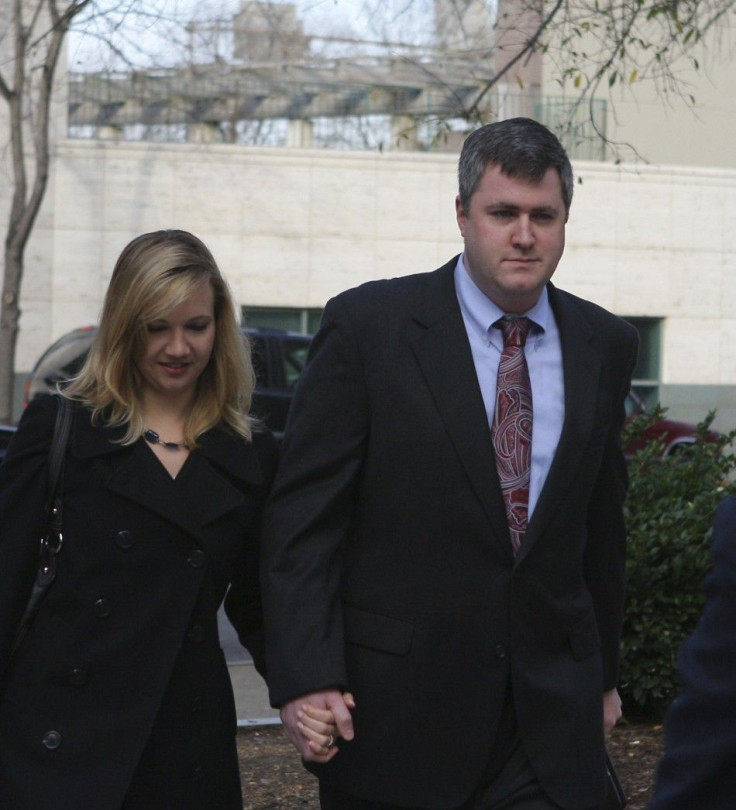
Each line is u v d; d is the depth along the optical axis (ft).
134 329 10.08
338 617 10.37
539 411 10.61
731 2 28.17
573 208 79.82
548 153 10.23
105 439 10.03
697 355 82.07
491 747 10.22
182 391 10.50
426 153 77.41
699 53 74.23
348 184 76.74
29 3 52.60
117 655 9.80
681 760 6.03
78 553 9.89
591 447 10.68
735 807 5.96
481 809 10.40
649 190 80.59
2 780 9.60
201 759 10.05
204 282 10.21
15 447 10.09
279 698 10.03
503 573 10.30
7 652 9.78
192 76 68.90
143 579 9.96
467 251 10.64
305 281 76.69
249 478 10.57
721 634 5.99
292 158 76.02
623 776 18.21
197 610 10.16
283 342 53.93
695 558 19.81
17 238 57.77
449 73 42.09
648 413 22.88
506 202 10.17
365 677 10.36
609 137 80.89
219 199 75.51
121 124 76.59
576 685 10.47
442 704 10.24
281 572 10.30
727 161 84.23
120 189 74.49
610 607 11.54
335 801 10.78
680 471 21.58
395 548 10.43
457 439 10.28
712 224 81.76
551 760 10.25
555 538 10.46
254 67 69.56
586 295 80.23
